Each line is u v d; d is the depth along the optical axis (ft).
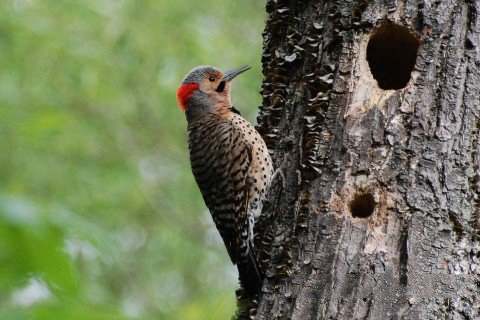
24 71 62.80
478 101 30.86
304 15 34.81
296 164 32.96
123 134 67.00
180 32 64.80
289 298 29.81
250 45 66.54
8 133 34.94
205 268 66.13
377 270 28.66
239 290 34.06
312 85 32.96
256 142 36.40
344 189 30.45
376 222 29.60
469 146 30.27
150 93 65.51
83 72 63.98
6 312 22.41
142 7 65.21
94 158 65.26
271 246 32.22
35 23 63.77
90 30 64.54
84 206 62.08
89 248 23.32
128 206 65.51
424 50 31.53
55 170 61.41
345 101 31.81
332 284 28.84
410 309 27.96
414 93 31.04
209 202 40.45
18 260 21.93
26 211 22.24
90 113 65.41
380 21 32.35
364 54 32.32
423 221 29.27
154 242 65.92
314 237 30.27
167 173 68.90
